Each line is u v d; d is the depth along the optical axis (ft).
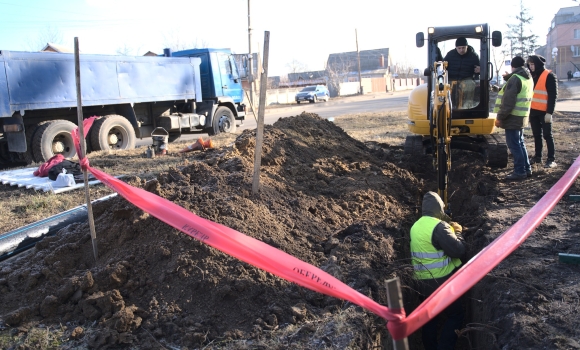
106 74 45.65
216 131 58.03
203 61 57.62
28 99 40.24
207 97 58.13
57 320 13.66
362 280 14.94
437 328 18.13
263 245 13.17
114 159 38.86
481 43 27.99
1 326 13.34
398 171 28.40
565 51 241.76
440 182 21.66
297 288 14.40
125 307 13.70
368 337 13.06
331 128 33.73
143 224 16.19
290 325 13.05
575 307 13.08
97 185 30.04
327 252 17.02
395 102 118.21
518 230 14.61
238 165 20.67
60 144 42.78
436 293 10.35
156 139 40.73
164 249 15.03
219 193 18.10
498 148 29.12
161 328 13.17
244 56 62.34
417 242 16.16
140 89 48.75
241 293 13.97
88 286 14.21
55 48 93.25
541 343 11.86
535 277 15.01
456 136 31.53
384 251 17.34
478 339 15.64
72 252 16.11
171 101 54.29
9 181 31.99
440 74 21.13
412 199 25.07
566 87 133.39
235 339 12.70
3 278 15.62
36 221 23.41
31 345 12.64
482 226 20.38
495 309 14.23
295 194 20.58
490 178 27.37
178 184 18.94
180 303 13.80
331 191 22.09
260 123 18.25
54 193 28.27
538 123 29.60
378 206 21.90
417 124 30.66
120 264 14.75
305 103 144.36
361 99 152.56
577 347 11.41
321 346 12.10
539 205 17.11
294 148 25.88
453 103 29.17
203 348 12.37
